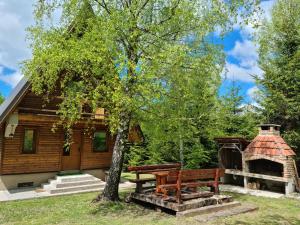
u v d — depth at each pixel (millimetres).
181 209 9344
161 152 19438
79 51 8766
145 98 8930
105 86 8953
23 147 14398
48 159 15102
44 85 13688
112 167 11172
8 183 13812
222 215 9461
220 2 9406
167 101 10242
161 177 10844
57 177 14469
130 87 8531
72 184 13938
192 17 9195
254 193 14297
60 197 12242
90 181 14594
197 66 9641
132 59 9359
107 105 9492
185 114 11305
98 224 8391
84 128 16547
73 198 12008
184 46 8953
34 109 13844
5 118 12625
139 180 11250
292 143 18000
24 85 12641
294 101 18328
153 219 8977
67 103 9891
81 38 9781
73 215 9375
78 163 16406
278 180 14258
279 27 19375
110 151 17766
